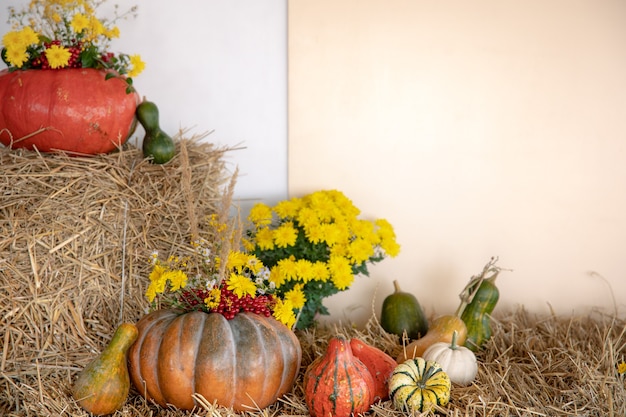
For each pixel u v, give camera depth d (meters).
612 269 2.28
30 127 1.94
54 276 1.89
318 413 1.78
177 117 2.28
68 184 1.92
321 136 2.27
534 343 2.13
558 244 2.28
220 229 1.92
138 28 2.25
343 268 2.05
